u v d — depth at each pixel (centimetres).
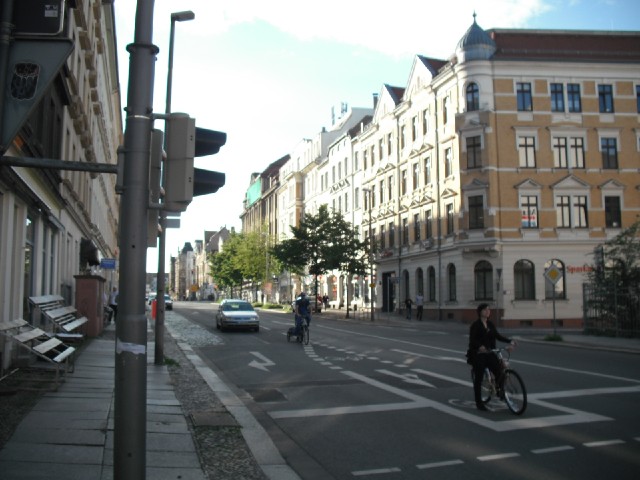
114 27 3425
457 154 3903
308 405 1008
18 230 1323
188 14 1530
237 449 704
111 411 836
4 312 1194
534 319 3694
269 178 10162
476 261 3806
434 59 4619
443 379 1284
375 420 881
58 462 593
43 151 1535
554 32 4109
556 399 1027
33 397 927
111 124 5216
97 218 3950
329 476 616
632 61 3934
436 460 666
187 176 456
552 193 3803
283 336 2609
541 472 612
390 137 5106
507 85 3844
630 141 3916
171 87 1541
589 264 3759
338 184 6356
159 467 616
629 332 2525
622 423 834
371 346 2123
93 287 2144
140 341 427
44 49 432
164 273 1477
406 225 4812
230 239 9506
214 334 2725
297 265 5369
